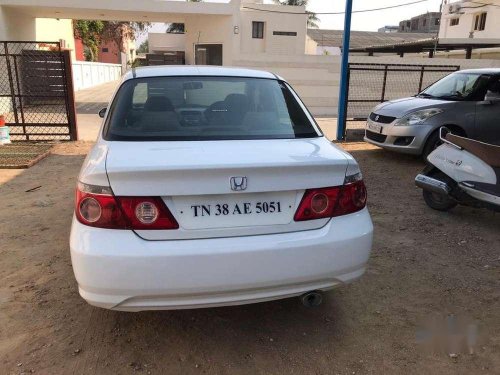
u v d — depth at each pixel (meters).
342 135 10.66
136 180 2.29
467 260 4.00
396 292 3.43
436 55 29.03
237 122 3.13
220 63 20.89
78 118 14.04
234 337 2.85
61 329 2.88
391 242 4.38
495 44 20.34
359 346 2.79
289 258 2.43
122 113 3.07
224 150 2.64
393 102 8.45
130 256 2.25
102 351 2.69
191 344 2.78
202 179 2.33
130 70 3.74
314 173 2.52
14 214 5.00
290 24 26.98
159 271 2.28
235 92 3.38
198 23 20.95
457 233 4.63
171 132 2.94
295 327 2.97
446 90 8.38
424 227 4.79
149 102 3.17
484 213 5.27
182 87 3.34
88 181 2.35
